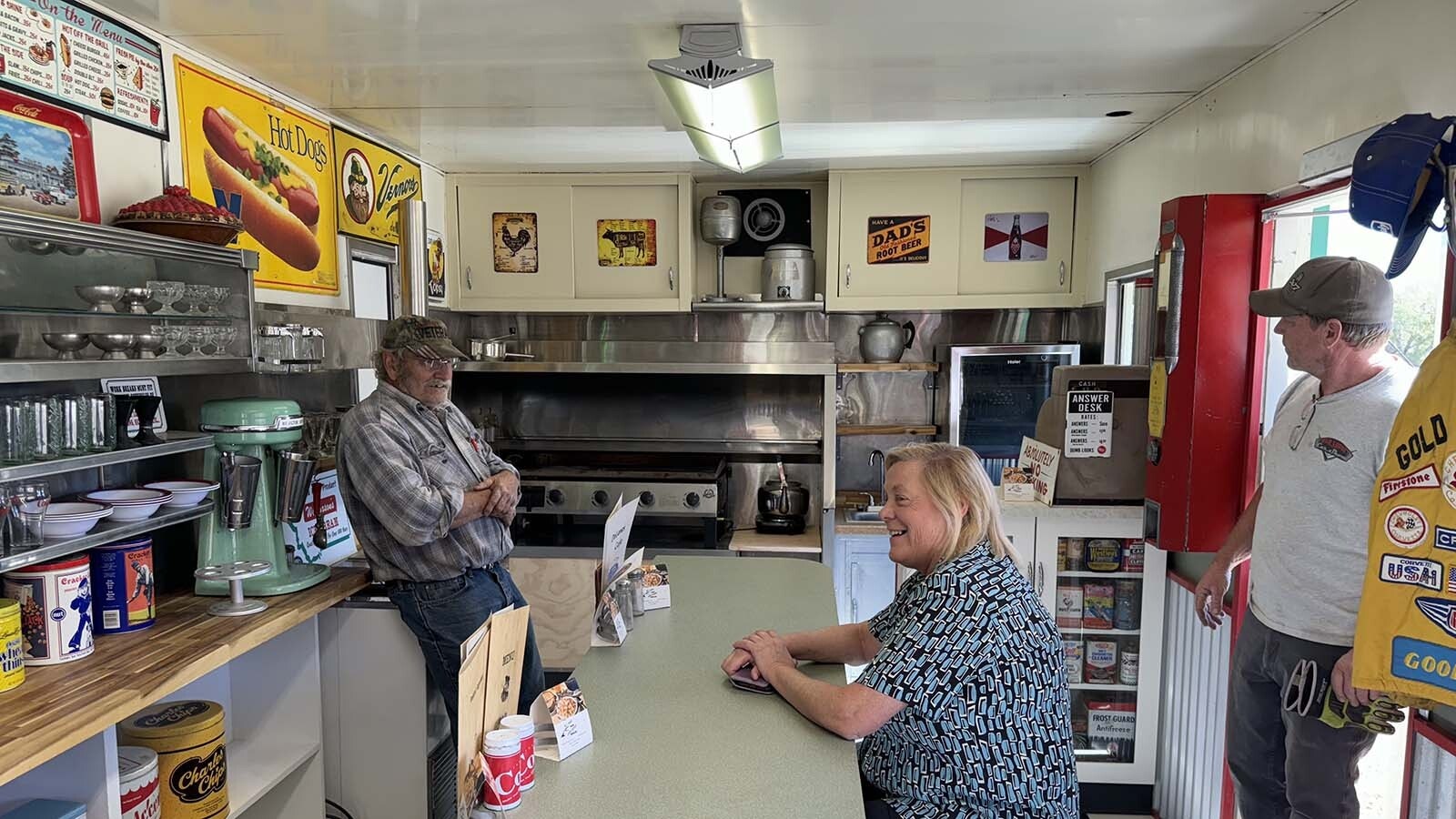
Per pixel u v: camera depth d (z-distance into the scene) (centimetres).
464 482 244
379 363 241
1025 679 146
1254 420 252
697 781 134
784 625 204
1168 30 220
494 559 238
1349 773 195
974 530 159
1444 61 169
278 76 258
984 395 380
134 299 187
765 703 163
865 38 227
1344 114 202
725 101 228
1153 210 315
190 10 205
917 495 161
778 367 367
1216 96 268
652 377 430
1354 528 188
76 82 195
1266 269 247
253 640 190
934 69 253
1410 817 186
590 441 415
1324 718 194
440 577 227
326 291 301
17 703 148
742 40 228
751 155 302
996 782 145
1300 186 222
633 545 373
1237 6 203
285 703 233
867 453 433
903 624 155
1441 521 148
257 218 261
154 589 196
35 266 174
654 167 393
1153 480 268
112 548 184
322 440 268
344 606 234
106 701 150
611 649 190
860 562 375
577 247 405
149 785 176
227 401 212
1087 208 383
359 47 233
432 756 242
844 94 278
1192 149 284
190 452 228
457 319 424
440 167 392
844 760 141
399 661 234
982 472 164
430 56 240
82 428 178
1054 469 295
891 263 395
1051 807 148
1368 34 193
